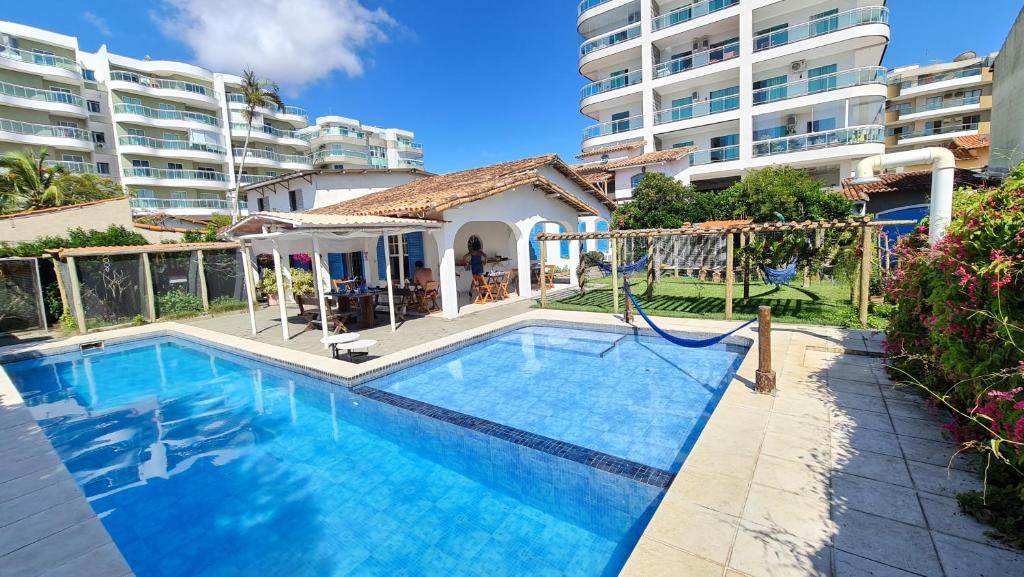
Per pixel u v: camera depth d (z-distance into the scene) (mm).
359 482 4613
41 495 3918
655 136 29578
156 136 39156
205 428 6102
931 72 39656
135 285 13180
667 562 2590
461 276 16234
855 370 5836
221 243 14531
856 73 23391
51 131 32844
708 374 7043
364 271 16656
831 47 23797
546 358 8320
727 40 28078
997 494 2838
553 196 14766
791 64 25719
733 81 27625
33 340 11375
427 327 10406
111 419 6531
